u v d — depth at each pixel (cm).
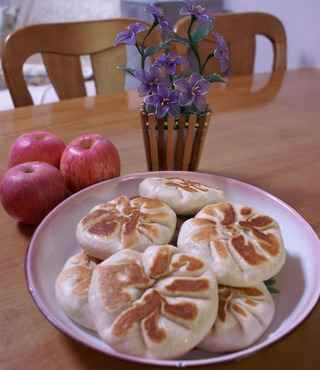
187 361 21
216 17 78
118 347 22
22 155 41
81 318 25
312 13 103
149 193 34
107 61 74
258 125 59
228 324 24
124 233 29
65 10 146
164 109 38
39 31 66
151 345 22
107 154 40
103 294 24
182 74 40
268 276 27
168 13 116
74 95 73
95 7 143
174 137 41
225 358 21
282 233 34
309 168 47
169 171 40
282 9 111
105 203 34
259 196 37
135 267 25
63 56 70
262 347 22
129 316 23
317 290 26
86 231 29
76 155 39
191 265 26
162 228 30
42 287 27
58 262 31
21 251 33
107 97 67
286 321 26
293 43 111
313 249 30
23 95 67
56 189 36
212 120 60
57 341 25
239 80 76
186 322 23
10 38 64
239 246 28
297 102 67
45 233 31
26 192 34
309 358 25
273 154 50
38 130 54
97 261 29
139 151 50
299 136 56
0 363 24
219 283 26
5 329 26
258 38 123
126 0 128
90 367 24
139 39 71
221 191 36
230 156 50
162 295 24
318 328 26
